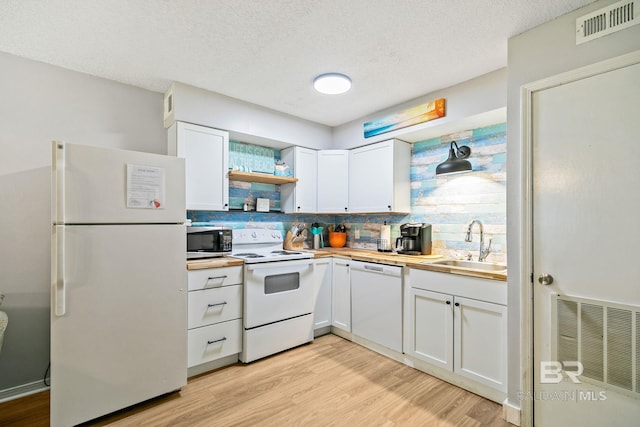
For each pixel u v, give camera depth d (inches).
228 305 93.5
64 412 63.8
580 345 61.3
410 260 98.0
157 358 76.0
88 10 63.1
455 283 82.1
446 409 73.2
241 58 82.6
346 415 70.8
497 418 70.0
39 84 84.2
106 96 94.7
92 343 67.3
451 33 70.9
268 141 124.1
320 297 118.3
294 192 129.3
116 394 69.9
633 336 55.6
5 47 77.0
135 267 73.1
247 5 61.7
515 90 70.6
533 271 67.2
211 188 104.0
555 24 65.0
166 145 106.4
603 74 59.0
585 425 60.6
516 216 69.9
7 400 78.1
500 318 73.7
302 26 68.7
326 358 100.5
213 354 90.2
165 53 80.3
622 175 56.9
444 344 84.7
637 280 55.3
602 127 59.0
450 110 98.4
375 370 92.3
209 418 69.7
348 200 133.5
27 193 82.4
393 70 88.7
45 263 84.4
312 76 93.0
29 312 82.1
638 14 55.2
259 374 89.8
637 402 55.2
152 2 60.8
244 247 121.1
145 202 74.7
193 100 100.0
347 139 135.3
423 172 119.6
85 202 66.6
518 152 69.7
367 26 68.5
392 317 98.2
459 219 107.7
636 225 55.5
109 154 69.9
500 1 60.0
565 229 63.2
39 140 84.0
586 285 60.7
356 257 110.9
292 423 68.0
